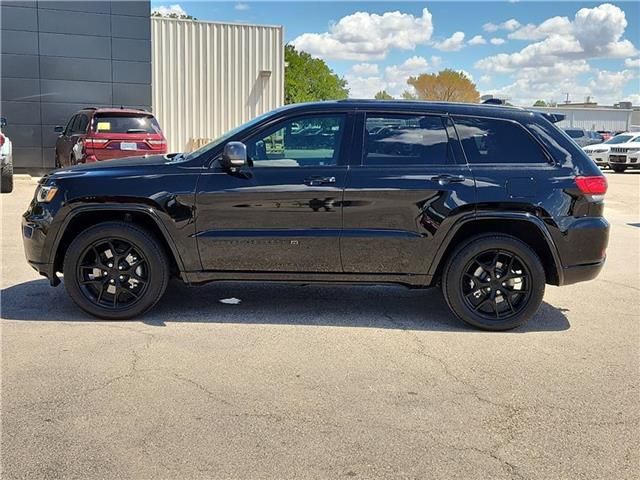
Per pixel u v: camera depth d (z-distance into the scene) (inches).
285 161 207.3
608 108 3253.0
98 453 126.3
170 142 842.2
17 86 687.1
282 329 205.9
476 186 202.8
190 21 829.8
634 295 262.5
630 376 171.8
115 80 721.6
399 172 203.9
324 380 164.7
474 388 161.9
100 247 209.3
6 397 150.0
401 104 211.6
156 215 203.6
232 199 203.5
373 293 254.7
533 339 202.4
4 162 518.0
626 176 955.3
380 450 129.6
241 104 866.1
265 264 207.5
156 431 135.5
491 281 209.0
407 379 166.7
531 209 202.7
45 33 688.4
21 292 241.6
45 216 206.2
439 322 218.2
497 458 127.7
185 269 208.5
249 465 123.0
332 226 204.7
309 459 125.6
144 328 202.8
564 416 146.9
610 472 123.4
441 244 205.0
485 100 241.8
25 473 118.7
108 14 708.7
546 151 208.1
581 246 205.9
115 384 158.7
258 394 155.1
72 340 189.8
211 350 184.5
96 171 208.5
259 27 860.0
